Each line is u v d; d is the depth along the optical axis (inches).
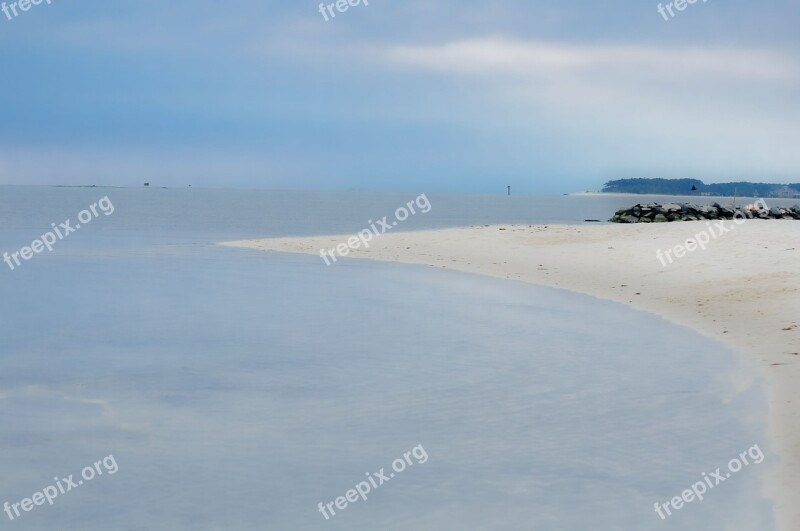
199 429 398.6
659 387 472.1
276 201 7347.4
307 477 333.1
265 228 2495.1
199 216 3489.2
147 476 334.3
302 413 425.4
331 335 653.9
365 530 282.8
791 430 385.4
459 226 2716.5
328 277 1079.6
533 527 283.6
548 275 1083.3
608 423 402.3
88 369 537.0
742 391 459.8
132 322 722.2
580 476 331.3
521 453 359.3
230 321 724.7
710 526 283.4
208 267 1220.5
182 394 468.1
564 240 1470.2
